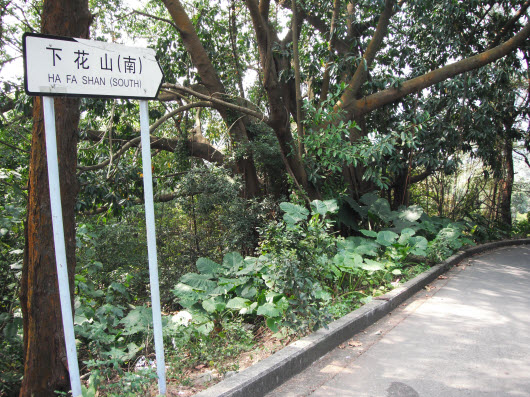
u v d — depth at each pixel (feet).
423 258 35.47
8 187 23.15
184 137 48.03
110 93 11.05
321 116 36.32
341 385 13.52
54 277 13.58
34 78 10.13
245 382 12.17
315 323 17.03
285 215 30.73
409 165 48.78
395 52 49.65
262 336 20.18
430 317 21.07
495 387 13.10
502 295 25.63
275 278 17.94
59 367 13.71
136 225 43.68
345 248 30.66
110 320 20.88
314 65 39.27
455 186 64.34
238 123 42.24
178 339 17.25
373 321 20.43
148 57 11.58
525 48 48.78
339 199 41.78
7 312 20.10
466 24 47.42
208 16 46.39
